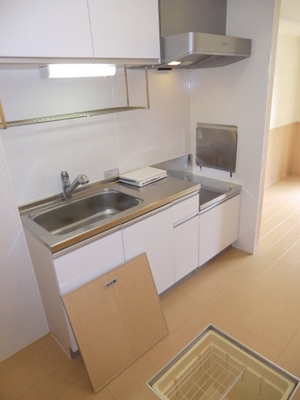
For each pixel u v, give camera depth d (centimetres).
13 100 166
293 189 437
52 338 199
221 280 243
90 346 160
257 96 228
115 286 175
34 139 179
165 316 209
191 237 228
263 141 236
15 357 186
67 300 156
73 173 204
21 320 188
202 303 219
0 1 120
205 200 237
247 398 177
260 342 184
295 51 411
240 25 221
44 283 175
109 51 160
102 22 154
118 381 166
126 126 228
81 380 168
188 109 274
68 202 199
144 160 249
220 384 178
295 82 433
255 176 250
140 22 170
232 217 265
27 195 185
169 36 180
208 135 270
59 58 145
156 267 206
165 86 247
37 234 157
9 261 174
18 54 130
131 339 177
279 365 169
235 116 246
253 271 253
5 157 167
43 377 171
